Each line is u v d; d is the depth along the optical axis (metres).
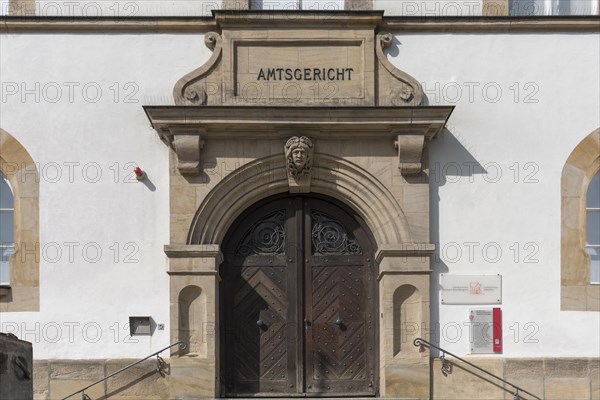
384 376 11.04
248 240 11.59
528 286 11.27
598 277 11.58
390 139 11.25
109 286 11.23
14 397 7.97
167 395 11.07
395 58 11.51
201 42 11.51
